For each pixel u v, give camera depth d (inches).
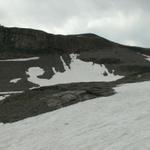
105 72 5024.6
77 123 722.8
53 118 805.2
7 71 4936.0
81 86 1149.1
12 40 6378.0
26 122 820.0
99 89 1053.2
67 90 1101.1
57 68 5216.5
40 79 4621.1
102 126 655.8
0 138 724.0
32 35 6471.5
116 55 5999.0
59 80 4613.7
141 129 573.9
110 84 1293.1
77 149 545.0
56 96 1001.5
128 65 5241.1
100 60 5541.3
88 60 5600.4
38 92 1125.1
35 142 638.5
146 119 635.5
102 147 525.0
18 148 619.5
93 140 573.9
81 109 852.6
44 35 6471.5
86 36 7209.6
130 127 601.9
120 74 4913.9
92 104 887.1
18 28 6579.7
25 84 4315.9
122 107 798.5
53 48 6279.5
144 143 492.4
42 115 860.6
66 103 955.3
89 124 693.3
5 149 633.0
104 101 908.0
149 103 789.2
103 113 772.0
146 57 6584.6
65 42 6432.1
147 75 1788.9
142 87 1080.8
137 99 868.0
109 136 576.7
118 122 658.8
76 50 6299.2
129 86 1151.6
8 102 1076.5
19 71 4975.4
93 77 4800.7
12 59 5748.0
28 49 6210.6
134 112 721.0
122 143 519.8
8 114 936.9
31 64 5403.5
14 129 776.9
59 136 647.1
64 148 565.6
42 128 735.7
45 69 5137.8
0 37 6348.4
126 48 7135.8
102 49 6471.5
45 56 5964.6
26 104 1002.7
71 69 5206.7
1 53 5925.2
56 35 6574.8
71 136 629.9
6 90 3927.2
